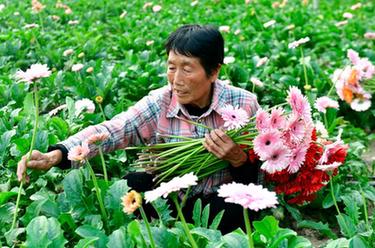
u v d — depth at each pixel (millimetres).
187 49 2607
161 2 10797
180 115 2859
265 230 2342
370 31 8211
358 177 3646
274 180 2891
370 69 4199
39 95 4680
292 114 2645
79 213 2758
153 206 2756
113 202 2703
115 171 3613
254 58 5676
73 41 6805
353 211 2941
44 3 9859
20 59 5887
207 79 2697
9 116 4023
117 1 10656
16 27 7816
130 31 8328
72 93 4812
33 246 2244
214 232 2387
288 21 8727
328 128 4215
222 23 8711
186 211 2955
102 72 5090
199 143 2740
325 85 5285
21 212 3057
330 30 8078
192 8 10289
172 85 2727
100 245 2373
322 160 2729
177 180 1997
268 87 5148
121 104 4262
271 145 2529
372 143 4891
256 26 8312
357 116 5180
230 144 2684
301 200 2959
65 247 2727
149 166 2846
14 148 3289
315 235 3260
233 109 2680
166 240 2348
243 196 1837
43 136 3217
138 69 5461
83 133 2791
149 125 2893
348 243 2309
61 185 3227
